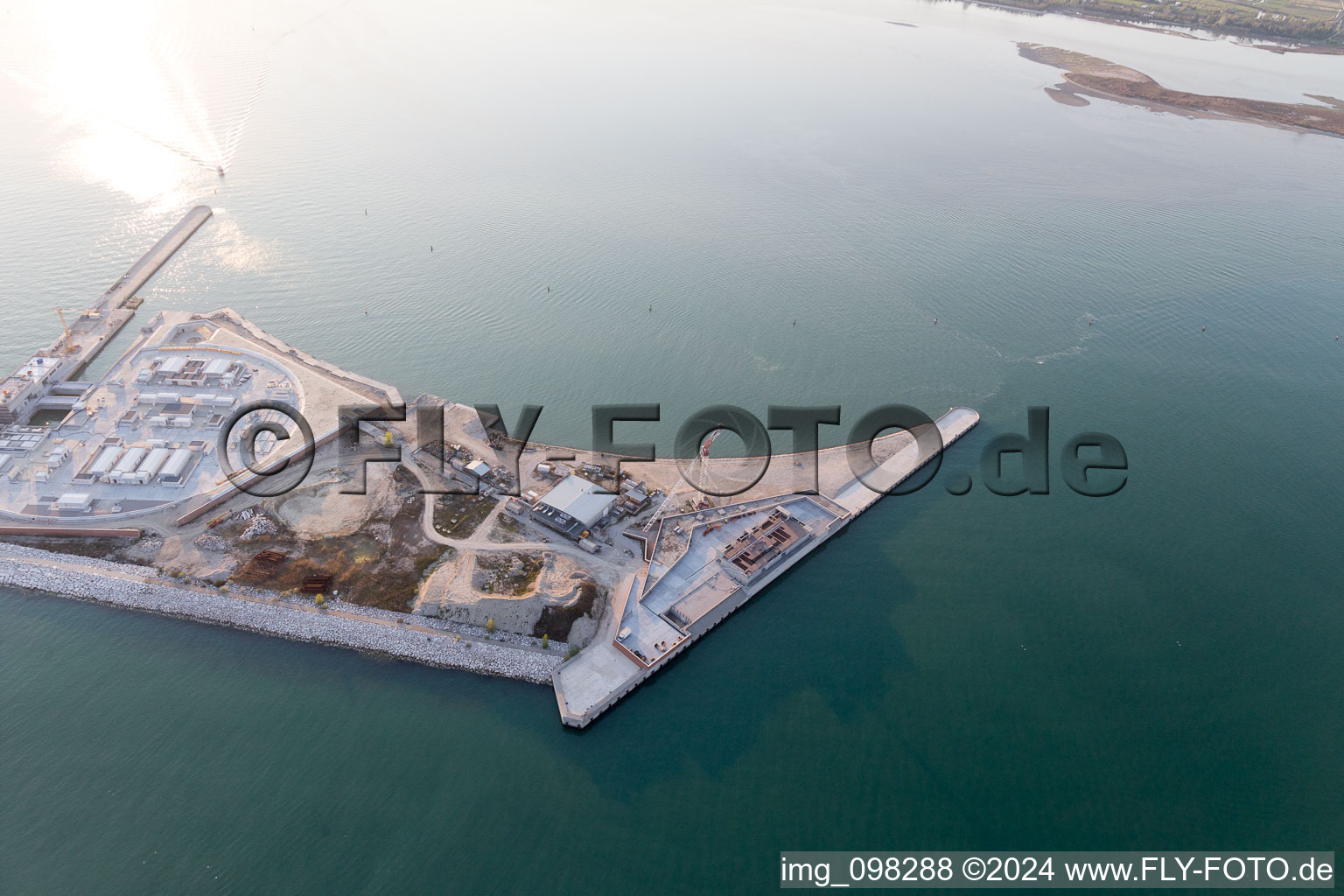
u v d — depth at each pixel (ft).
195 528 586.04
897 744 476.54
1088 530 635.25
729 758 466.70
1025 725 489.26
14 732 458.09
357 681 497.05
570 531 591.78
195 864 402.31
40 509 588.91
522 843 420.77
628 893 402.31
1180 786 458.50
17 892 387.96
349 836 418.31
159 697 481.46
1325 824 440.04
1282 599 580.71
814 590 578.66
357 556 571.69
